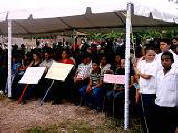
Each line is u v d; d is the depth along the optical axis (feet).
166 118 15.94
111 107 23.67
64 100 28.58
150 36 47.88
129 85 21.61
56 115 23.81
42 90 29.43
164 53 15.69
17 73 29.89
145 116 17.78
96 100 24.64
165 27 40.16
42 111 24.93
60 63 27.17
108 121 22.17
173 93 15.49
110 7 20.72
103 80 23.77
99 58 25.67
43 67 27.43
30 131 20.06
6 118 23.11
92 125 21.33
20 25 41.70
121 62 23.62
